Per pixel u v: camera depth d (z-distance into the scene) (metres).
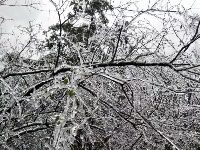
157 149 4.25
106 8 3.62
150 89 3.72
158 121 3.54
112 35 3.81
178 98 4.44
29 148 4.46
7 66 4.01
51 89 2.69
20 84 4.61
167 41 3.54
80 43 3.82
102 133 4.24
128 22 3.63
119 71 3.87
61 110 3.95
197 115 4.43
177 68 2.98
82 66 2.91
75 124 2.40
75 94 2.49
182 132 3.77
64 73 3.11
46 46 4.04
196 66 2.90
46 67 3.97
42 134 4.22
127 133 4.23
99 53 3.95
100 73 2.97
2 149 3.58
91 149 3.97
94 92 3.39
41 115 4.13
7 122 3.76
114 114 3.80
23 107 4.00
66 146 2.20
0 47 4.42
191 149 4.37
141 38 3.57
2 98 3.62
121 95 3.77
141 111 3.72
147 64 3.03
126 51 3.80
